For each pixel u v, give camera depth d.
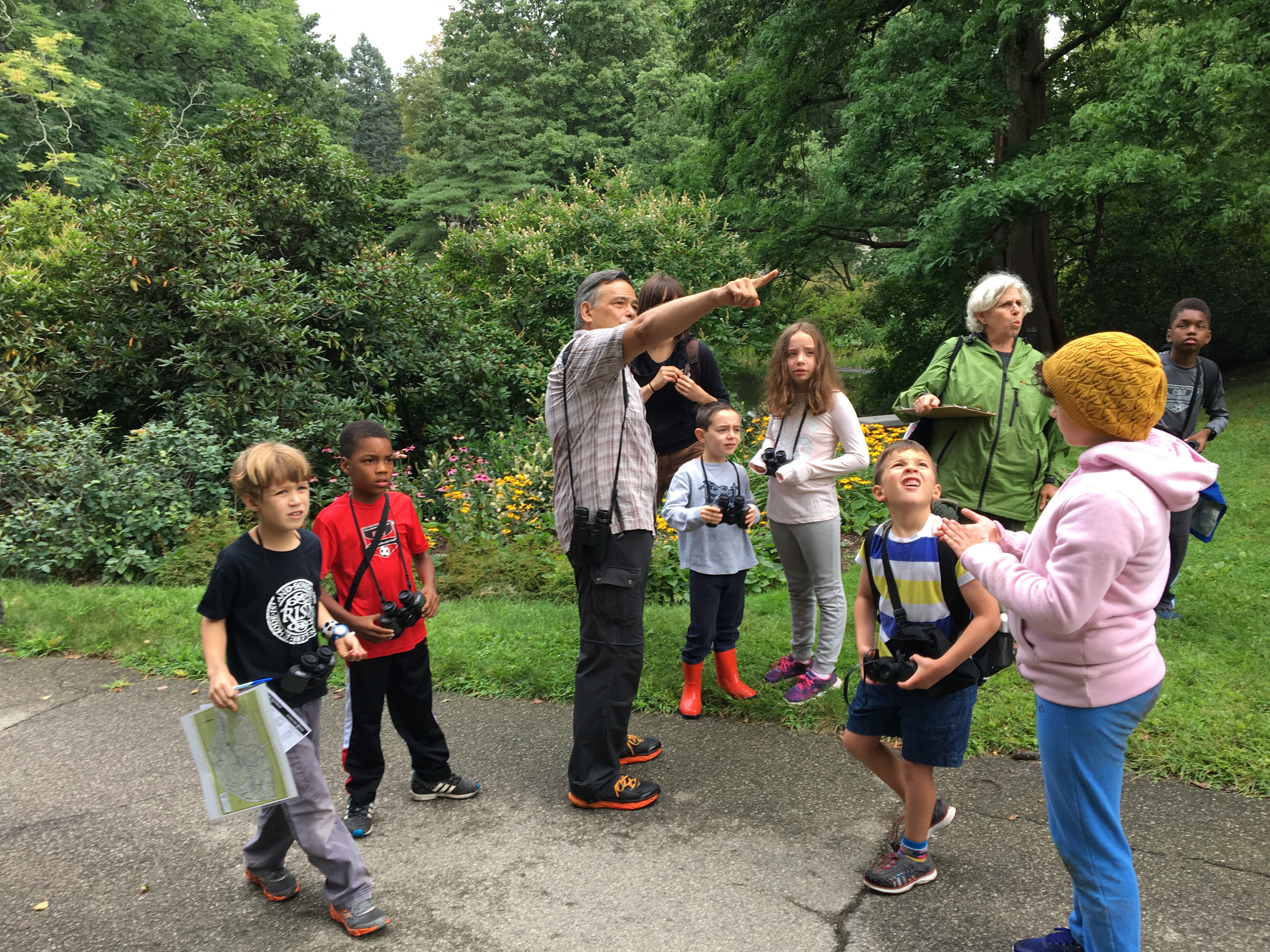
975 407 3.57
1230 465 8.05
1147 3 10.70
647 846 2.86
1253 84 8.79
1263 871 2.54
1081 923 2.16
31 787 3.40
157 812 3.19
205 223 8.49
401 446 9.88
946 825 2.81
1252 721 3.34
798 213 15.58
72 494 6.82
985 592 2.37
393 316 9.55
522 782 3.34
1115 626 1.93
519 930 2.46
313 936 2.47
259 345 8.29
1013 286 3.60
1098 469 1.95
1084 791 1.98
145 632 5.07
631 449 3.02
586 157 34.94
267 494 2.34
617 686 3.04
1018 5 10.33
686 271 10.98
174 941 2.46
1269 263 14.16
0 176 22.28
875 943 2.33
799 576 3.88
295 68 35.81
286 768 2.27
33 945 2.45
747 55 17.44
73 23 26.14
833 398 3.73
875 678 2.38
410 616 2.94
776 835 2.90
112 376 8.46
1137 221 14.41
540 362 10.31
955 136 10.94
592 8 36.53
